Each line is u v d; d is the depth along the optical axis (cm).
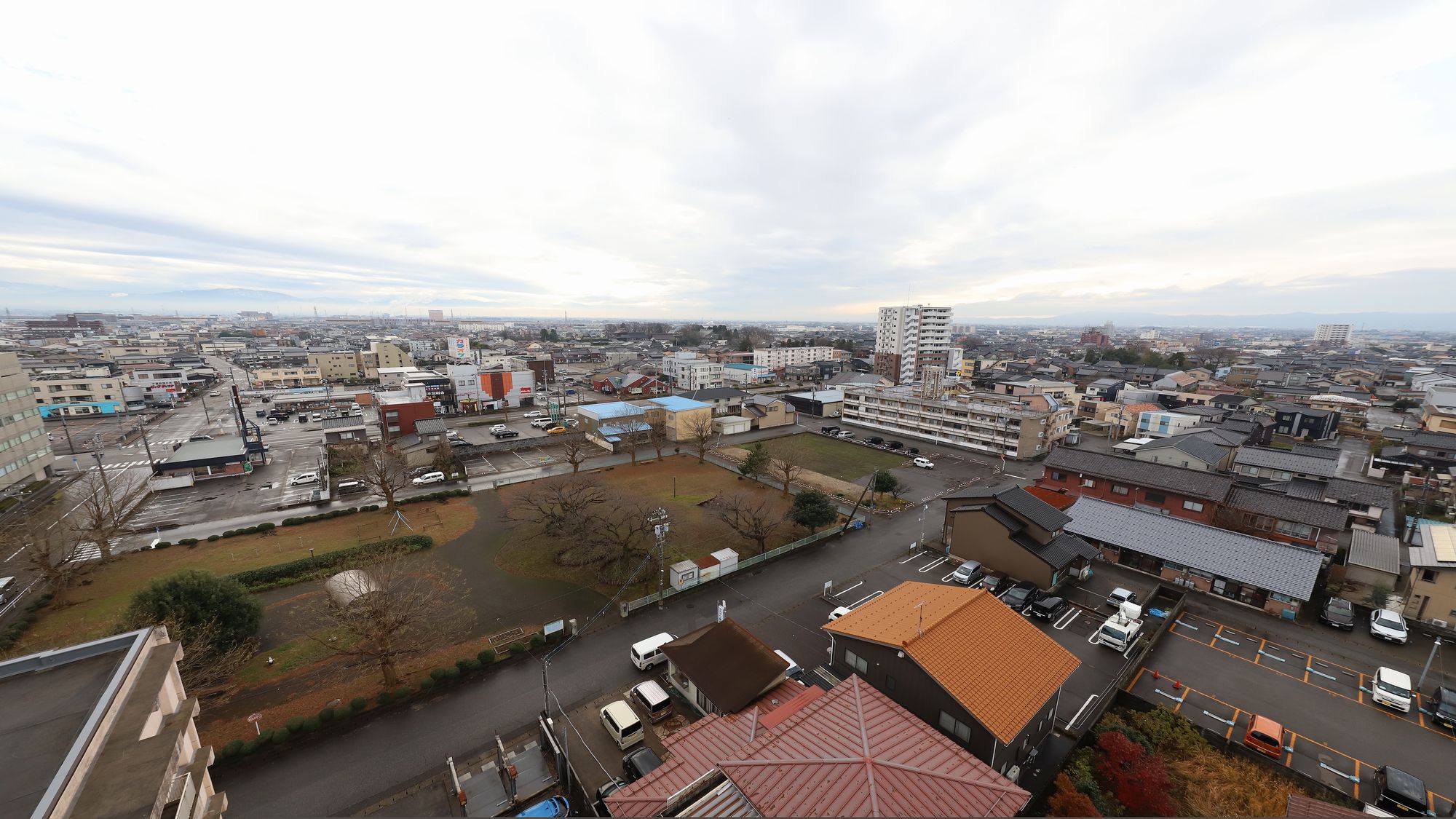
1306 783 2009
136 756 823
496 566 3572
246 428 6388
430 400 7175
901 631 2144
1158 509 4241
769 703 2178
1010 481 5475
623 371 12988
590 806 1883
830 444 7081
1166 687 2528
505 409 8931
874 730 1501
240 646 2477
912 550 3922
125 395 8856
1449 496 4759
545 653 2712
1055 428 6681
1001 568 3534
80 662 1044
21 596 3198
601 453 6450
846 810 1203
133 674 1002
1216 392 9400
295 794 1912
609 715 2192
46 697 941
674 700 2417
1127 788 1934
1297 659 2733
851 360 15700
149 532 4100
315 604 3092
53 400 8200
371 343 15325
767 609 3136
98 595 3184
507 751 2114
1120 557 3725
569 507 3894
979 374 13375
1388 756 2133
